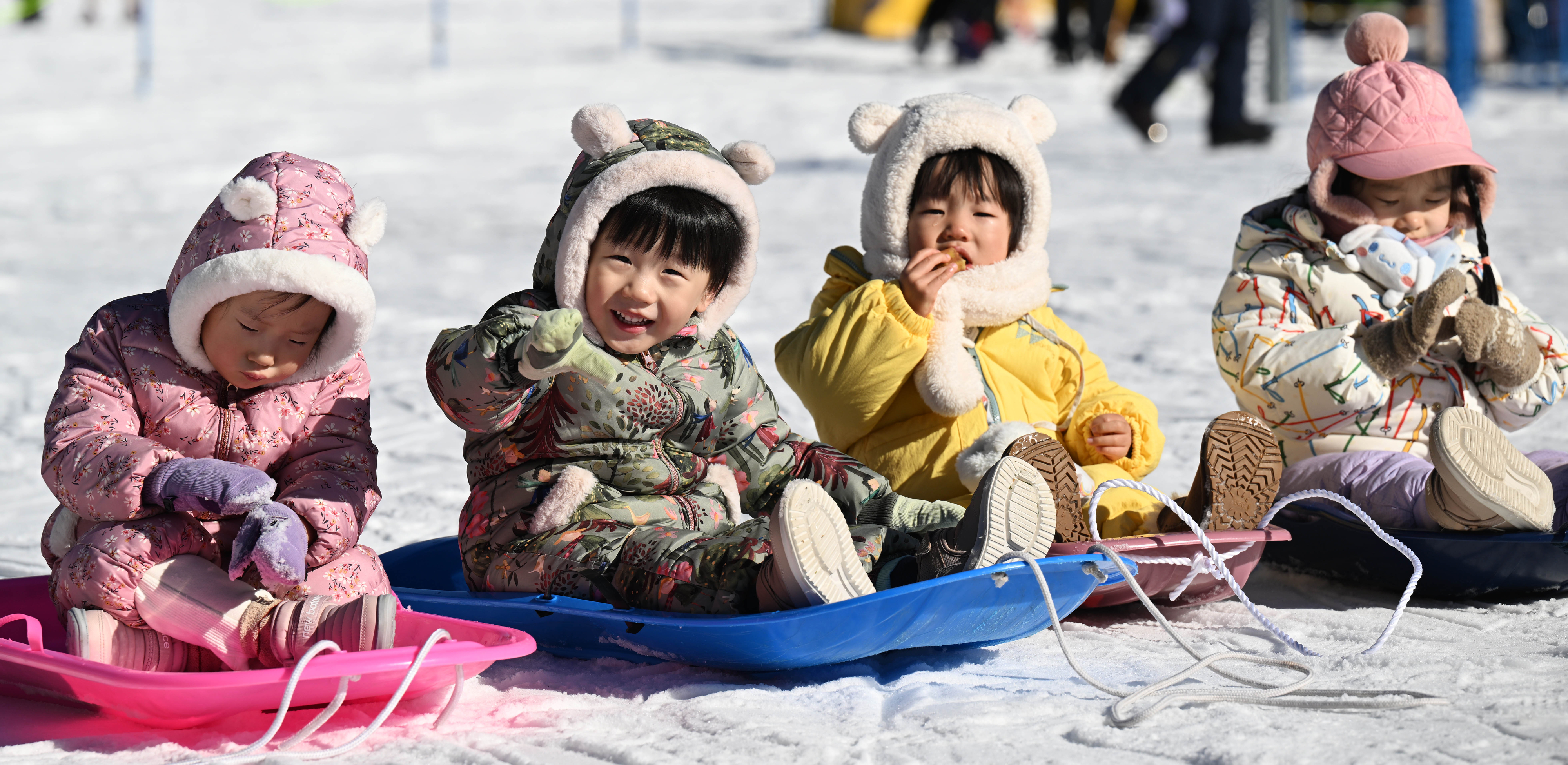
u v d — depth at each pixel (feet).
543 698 10.96
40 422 22.76
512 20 150.61
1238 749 9.28
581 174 12.66
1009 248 14.87
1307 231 15.30
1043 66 109.19
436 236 47.09
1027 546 11.28
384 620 10.25
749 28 141.38
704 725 10.09
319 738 10.02
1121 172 60.44
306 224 11.09
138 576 10.57
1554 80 91.97
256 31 137.69
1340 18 119.14
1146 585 12.82
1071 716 10.20
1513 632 12.53
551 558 11.99
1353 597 14.05
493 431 12.08
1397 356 14.32
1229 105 64.80
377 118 78.79
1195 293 34.81
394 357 28.63
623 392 12.40
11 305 34.09
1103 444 14.10
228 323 10.96
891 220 14.58
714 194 12.56
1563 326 27.09
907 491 14.11
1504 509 12.71
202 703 9.77
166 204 52.54
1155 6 109.40
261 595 10.80
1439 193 15.33
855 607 10.46
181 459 10.64
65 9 151.74
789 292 35.70
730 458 13.67
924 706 10.48
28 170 60.85
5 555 15.31
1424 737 9.57
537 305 12.76
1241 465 12.73
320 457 11.59
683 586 11.36
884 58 114.21
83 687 10.14
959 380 13.75
